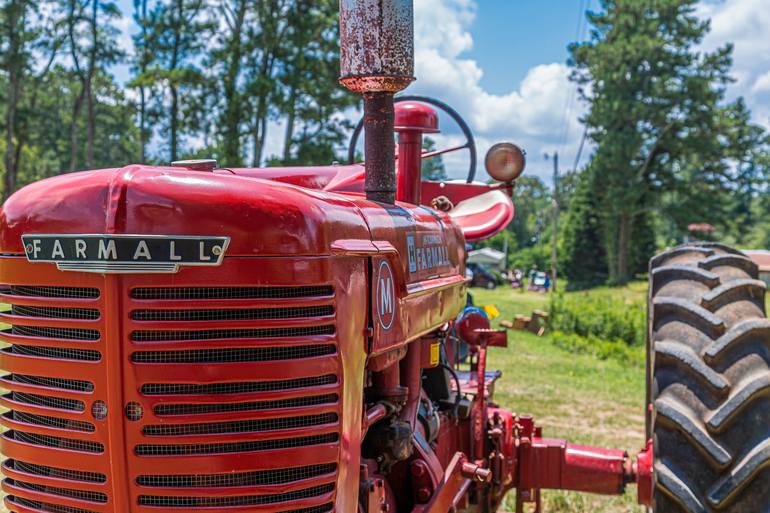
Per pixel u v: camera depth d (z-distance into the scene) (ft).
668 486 10.94
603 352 58.65
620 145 185.57
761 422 11.00
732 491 10.69
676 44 190.49
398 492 10.46
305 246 7.57
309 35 119.03
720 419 10.85
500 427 14.10
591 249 215.10
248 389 7.50
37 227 7.66
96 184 7.49
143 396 7.36
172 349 7.33
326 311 7.83
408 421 10.31
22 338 7.88
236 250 7.38
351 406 8.11
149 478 7.48
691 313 12.03
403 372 10.64
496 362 49.47
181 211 7.34
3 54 153.99
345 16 9.61
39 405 7.89
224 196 7.43
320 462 7.80
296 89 121.70
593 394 36.78
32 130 217.15
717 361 11.38
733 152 191.62
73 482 7.72
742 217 217.56
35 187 7.96
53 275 7.63
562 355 57.67
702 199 196.44
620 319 69.10
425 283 10.33
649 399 15.01
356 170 13.23
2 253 8.02
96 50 156.87
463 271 12.66
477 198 16.08
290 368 7.57
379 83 9.59
